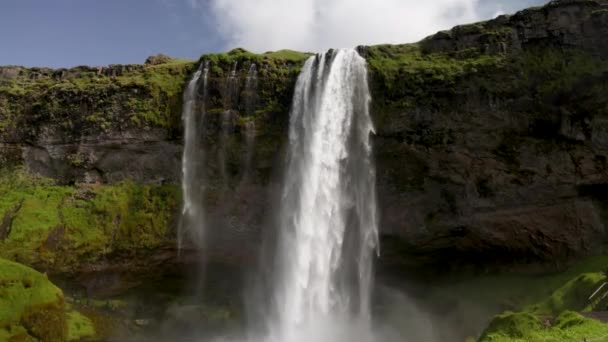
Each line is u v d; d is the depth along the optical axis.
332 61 42.12
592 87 35.38
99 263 41.41
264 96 42.53
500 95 37.12
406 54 41.53
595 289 29.25
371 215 40.06
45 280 32.84
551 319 25.78
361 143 40.19
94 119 44.81
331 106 41.41
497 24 39.69
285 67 43.62
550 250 36.69
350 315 40.22
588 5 37.53
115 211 42.56
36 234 40.84
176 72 45.84
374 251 40.38
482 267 40.28
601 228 35.12
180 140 43.44
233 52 45.84
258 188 41.97
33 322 29.98
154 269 42.56
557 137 36.06
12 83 51.59
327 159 40.91
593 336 18.95
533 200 36.56
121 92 45.00
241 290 43.84
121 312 41.22
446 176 38.34
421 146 38.44
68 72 51.50
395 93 39.62
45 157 45.97
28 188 45.00
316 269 40.59
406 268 41.84
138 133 43.88
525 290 35.69
